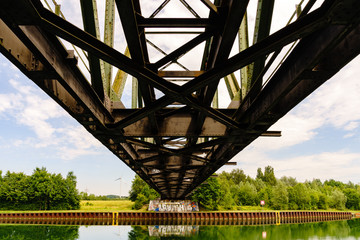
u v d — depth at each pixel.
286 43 5.08
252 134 9.62
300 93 7.00
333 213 76.50
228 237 35.31
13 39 5.20
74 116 8.09
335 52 5.63
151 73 5.81
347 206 107.44
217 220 60.97
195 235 36.84
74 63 6.27
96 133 9.52
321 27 4.70
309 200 86.25
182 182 28.42
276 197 82.31
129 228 45.09
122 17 4.58
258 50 5.20
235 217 62.00
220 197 69.94
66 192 74.56
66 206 74.56
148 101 7.95
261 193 87.81
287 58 6.18
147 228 45.06
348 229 46.06
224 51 5.46
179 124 9.99
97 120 8.30
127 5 4.35
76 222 56.31
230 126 8.61
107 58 5.42
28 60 5.70
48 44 5.49
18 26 4.56
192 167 16.91
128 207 83.19
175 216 60.94
